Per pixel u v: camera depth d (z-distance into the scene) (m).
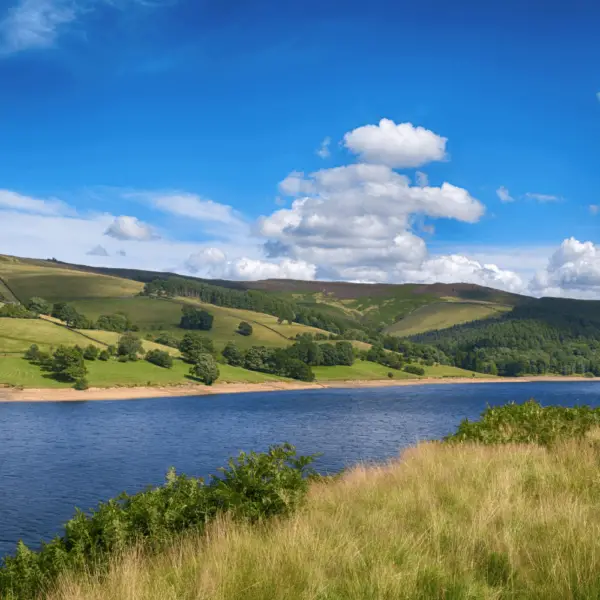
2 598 7.25
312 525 7.92
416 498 9.39
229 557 6.60
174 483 9.83
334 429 81.38
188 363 193.25
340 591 5.66
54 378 151.00
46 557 7.80
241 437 75.06
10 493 44.19
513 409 18.66
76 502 41.44
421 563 6.14
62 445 69.81
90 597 6.02
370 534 7.38
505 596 5.45
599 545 6.13
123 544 7.95
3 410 112.12
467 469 11.28
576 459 12.17
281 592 5.62
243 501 9.14
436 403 127.06
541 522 7.43
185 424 90.00
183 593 5.85
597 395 153.88
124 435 78.25
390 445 64.06
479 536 6.98
